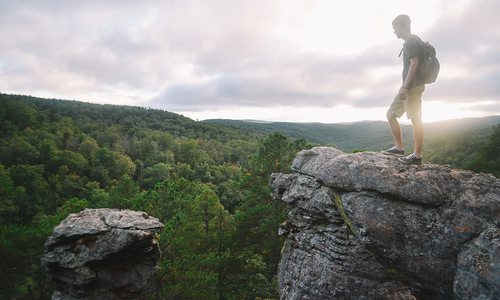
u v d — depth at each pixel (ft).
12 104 405.59
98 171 280.51
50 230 60.03
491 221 18.35
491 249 16.60
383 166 22.99
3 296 59.67
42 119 409.69
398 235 20.11
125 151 374.43
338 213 24.95
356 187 22.63
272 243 68.49
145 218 40.86
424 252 19.38
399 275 21.44
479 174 21.29
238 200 222.28
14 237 57.77
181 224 53.67
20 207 181.88
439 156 300.20
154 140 420.36
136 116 608.60
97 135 400.06
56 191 232.12
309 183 27.96
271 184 33.32
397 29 23.53
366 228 20.86
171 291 49.88
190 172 305.12
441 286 18.97
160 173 281.54
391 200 21.27
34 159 279.69
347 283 22.91
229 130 652.48
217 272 59.00
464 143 300.20
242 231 66.90
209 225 68.44
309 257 26.27
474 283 16.51
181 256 53.47
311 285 24.67
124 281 37.63
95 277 35.68
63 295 36.52
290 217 29.84
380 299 21.40
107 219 38.96
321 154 28.48
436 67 22.35
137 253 38.11
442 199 20.08
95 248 36.09
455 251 18.60
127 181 75.87
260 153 85.76
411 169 22.59
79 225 37.58
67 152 290.35
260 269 65.00
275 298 58.59
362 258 23.12
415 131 23.36
